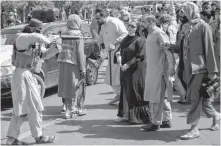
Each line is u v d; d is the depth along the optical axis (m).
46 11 10.68
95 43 10.42
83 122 6.78
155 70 5.78
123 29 7.39
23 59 5.39
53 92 9.77
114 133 6.04
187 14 5.54
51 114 7.45
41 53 5.70
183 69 5.91
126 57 6.44
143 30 6.17
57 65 9.08
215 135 5.78
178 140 5.60
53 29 9.39
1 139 5.85
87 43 10.16
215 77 5.51
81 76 7.19
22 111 5.36
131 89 6.41
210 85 5.46
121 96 6.69
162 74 5.78
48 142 5.59
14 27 9.97
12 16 17.56
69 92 7.09
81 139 5.77
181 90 7.80
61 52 7.08
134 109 6.48
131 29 6.45
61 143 5.59
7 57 7.97
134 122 6.52
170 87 5.80
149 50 5.80
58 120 6.96
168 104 6.15
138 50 6.39
